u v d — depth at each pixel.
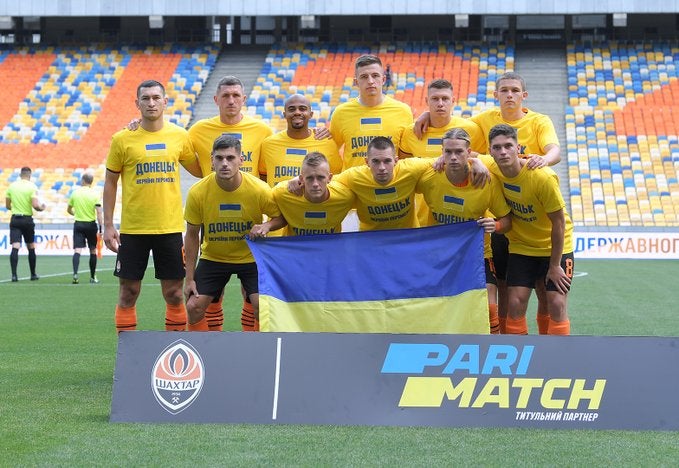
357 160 7.62
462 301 6.15
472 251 6.18
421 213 7.21
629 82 29.64
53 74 31.11
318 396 5.08
